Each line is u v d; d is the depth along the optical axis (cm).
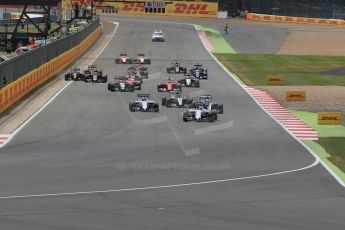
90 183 6438
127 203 5503
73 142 8969
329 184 6756
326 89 16450
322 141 9906
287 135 10144
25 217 4847
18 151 8256
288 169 7550
